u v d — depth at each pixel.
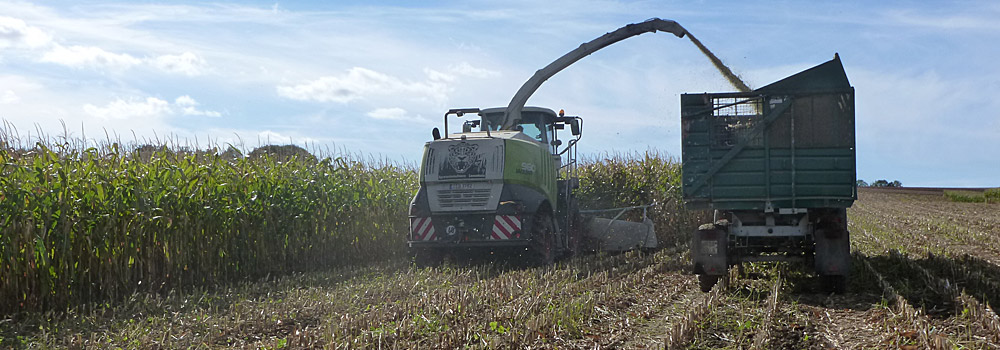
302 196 12.16
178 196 9.78
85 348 6.27
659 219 17.64
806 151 9.08
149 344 6.29
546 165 12.60
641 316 7.48
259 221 11.22
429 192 11.84
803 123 9.09
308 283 9.74
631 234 14.60
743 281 9.98
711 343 6.30
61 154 9.34
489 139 11.80
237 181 11.05
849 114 8.98
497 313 7.16
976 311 7.02
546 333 6.52
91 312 7.73
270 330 6.95
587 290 8.91
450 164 11.78
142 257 9.24
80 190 8.66
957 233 18.16
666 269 11.45
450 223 11.67
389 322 7.00
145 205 8.98
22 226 7.90
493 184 11.62
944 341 5.59
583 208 18.11
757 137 9.20
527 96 13.95
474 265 11.79
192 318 7.25
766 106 9.20
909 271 10.49
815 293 9.09
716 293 8.07
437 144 11.99
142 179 9.53
